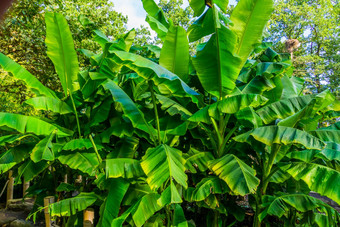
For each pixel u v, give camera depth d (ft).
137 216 9.41
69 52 13.20
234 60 11.80
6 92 30.99
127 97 13.12
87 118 15.98
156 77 11.27
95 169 11.52
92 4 38.11
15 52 26.99
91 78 13.26
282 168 11.51
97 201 13.05
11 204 21.67
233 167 10.56
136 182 12.02
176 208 11.62
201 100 14.19
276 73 14.51
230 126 16.51
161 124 14.65
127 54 10.68
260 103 10.31
